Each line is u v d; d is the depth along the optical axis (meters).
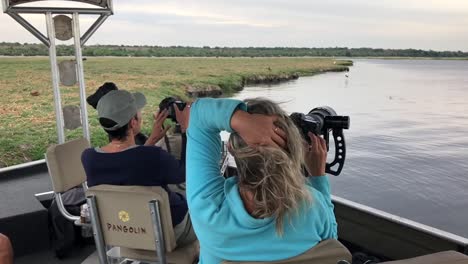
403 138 12.99
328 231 1.11
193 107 1.10
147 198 1.76
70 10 3.52
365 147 13.15
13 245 3.05
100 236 1.92
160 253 1.82
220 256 1.10
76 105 3.76
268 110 1.04
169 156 1.96
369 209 2.59
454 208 10.23
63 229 2.99
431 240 2.21
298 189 1.01
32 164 4.30
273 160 0.98
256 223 1.00
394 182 11.49
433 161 12.79
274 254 1.04
